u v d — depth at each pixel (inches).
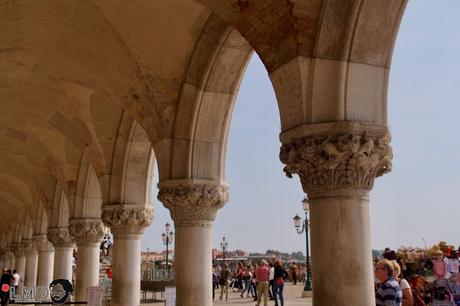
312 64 263.4
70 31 453.7
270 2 276.8
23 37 481.7
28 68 549.0
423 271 413.4
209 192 414.9
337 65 261.0
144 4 389.4
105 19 416.5
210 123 420.8
